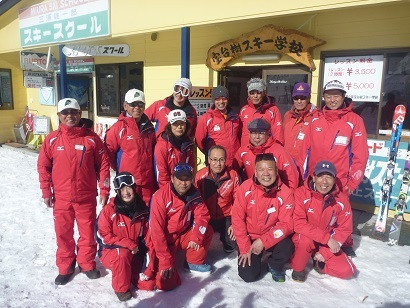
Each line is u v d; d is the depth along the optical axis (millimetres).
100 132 8461
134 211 2812
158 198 2807
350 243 3412
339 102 3215
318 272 3143
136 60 7352
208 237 3092
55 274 3113
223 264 3299
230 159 3762
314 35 4891
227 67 5863
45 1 6992
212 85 6070
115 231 2799
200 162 6234
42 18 7164
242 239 2963
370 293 2834
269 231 2918
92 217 3062
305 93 3664
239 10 4238
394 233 3682
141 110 3256
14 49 8305
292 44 4938
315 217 2982
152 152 3406
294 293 2838
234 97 6234
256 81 3576
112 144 3293
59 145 2885
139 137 3281
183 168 2768
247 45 5375
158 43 6855
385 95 4508
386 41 4367
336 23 4691
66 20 6582
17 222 4336
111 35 5777
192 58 6293
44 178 2955
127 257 2691
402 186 3670
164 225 2863
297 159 3816
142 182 3373
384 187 3846
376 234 3891
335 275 3039
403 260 3346
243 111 3770
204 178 3336
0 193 5562
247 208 2984
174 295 2801
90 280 3025
